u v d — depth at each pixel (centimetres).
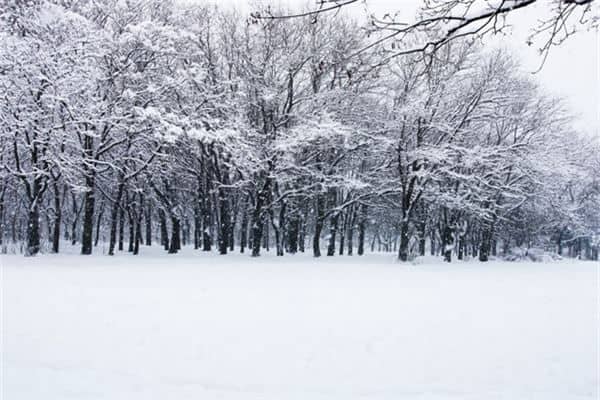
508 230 3712
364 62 520
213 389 494
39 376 517
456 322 795
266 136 2462
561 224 3838
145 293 1009
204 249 2983
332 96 2423
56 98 1850
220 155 2539
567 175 2903
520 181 3091
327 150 2747
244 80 2503
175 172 2773
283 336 680
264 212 2550
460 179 2677
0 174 2162
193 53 2475
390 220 3966
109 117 2102
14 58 1759
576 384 521
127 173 2483
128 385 498
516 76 2912
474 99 2658
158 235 5050
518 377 541
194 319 766
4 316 757
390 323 775
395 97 2550
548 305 991
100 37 2022
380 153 2772
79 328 696
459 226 3209
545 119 2952
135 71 2284
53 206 3253
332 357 596
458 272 1820
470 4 424
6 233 3678
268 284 1226
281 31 2456
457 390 502
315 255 2797
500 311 905
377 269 1836
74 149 2230
